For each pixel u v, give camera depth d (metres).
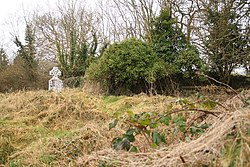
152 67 11.02
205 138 1.35
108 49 11.60
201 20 11.59
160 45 11.95
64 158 3.67
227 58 10.52
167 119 1.91
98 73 11.31
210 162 1.29
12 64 19.17
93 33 19.08
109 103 7.93
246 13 10.23
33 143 4.56
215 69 11.30
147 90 11.23
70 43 18.11
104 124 4.88
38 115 6.41
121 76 11.16
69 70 17.73
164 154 1.55
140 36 14.52
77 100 7.05
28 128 5.44
